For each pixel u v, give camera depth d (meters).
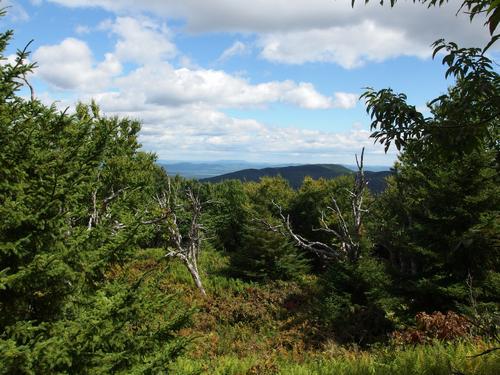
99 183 6.04
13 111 5.16
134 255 5.95
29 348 4.40
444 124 4.10
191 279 26.53
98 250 5.41
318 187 40.62
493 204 14.84
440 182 15.44
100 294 5.49
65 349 4.55
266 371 11.48
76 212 5.55
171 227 25.30
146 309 5.62
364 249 21.08
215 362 12.86
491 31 1.91
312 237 39.72
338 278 20.00
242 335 19.33
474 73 3.81
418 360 7.08
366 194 29.41
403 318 16.42
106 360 5.07
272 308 22.75
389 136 4.29
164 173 27.39
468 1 3.17
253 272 28.28
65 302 5.39
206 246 40.41
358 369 7.88
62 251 5.22
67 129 5.72
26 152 5.17
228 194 45.50
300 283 27.17
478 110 3.80
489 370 5.99
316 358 14.47
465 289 14.66
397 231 20.11
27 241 4.89
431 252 15.75
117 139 19.94
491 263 14.87
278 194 45.16
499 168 4.18
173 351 5.68
